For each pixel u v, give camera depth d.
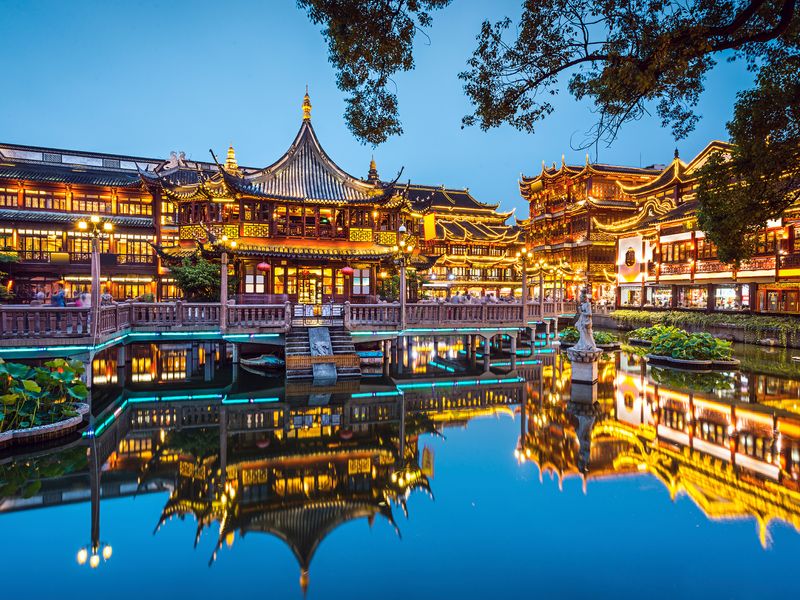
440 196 76.69
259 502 8.98
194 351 27.75
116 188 47.03
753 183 15.78
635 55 8.95
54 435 12.15
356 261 29.58
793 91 12.91
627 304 53.94
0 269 41.59
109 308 17.83
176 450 11.74
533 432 13.17
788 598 6.02
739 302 39.19
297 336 21.03
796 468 10.23
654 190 56.16
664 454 11.19
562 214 68.44
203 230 29.50
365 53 10.56
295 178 30.28
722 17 9.30
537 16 9.39
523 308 24.62
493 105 10.53
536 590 6.25
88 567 6.86
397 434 13.09
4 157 45.97
